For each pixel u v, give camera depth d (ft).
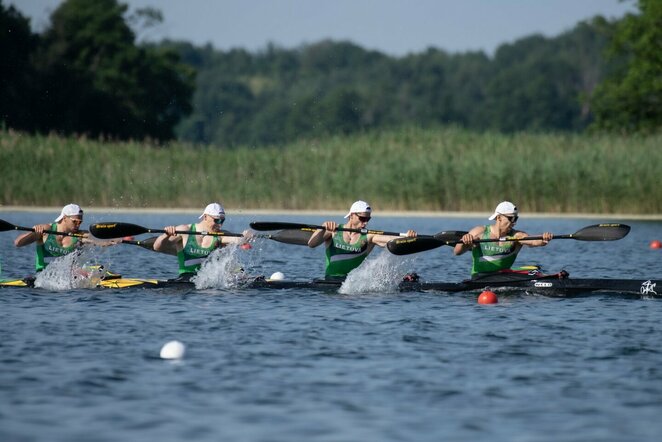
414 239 183.42
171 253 196.34
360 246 189.37
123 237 196.13
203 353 125.90
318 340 134.31
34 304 166.61
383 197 425.69
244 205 434.30
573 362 121.49
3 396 104.99
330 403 102.89
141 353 125.70
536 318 152.97
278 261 250.57
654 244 295.28
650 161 417.49
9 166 441.27
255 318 152.25
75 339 134.51
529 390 108.27
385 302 170.09
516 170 417.08
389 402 103.35
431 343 132.57
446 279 212.43
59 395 105.50
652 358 123.85
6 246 288.30
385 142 467.11
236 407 101.40
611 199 413.80
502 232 185.98
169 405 102.06
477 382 111.45
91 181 435.94
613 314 156.97
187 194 436.35
